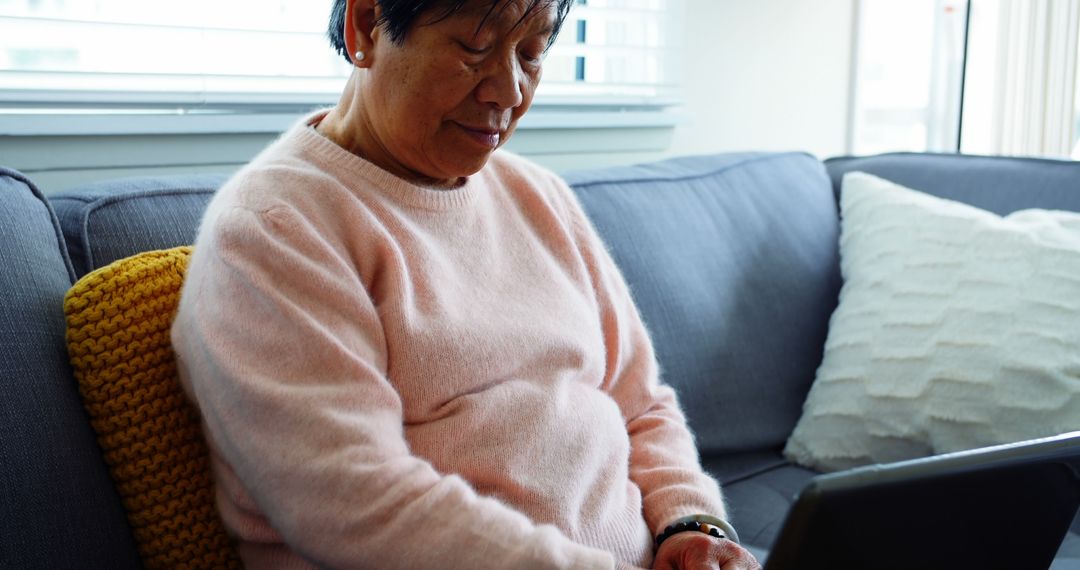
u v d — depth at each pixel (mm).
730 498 1488
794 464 1623
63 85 1438
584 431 1053
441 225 1041
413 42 934
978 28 2766
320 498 833
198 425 982
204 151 1566
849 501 595
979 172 1776
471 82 952
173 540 956
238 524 932
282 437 841
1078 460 681
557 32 1018
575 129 2002
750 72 2318
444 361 969
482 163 1020
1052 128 2621
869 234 1699
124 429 945
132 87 1506
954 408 1474
